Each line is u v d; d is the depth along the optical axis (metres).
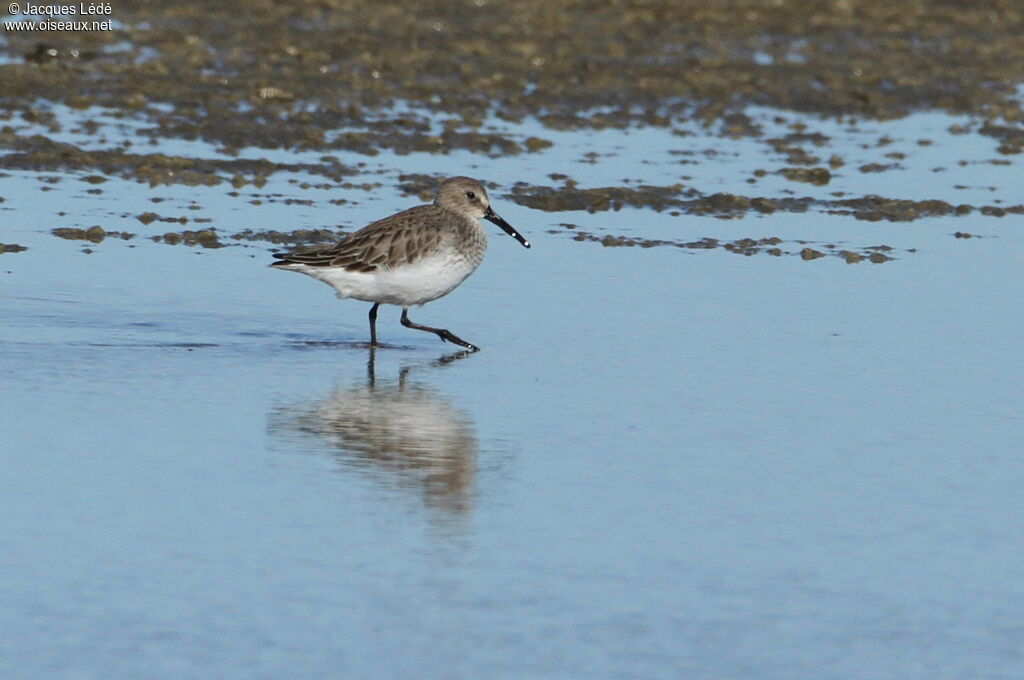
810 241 21.27
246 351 16.12
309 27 33.25
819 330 17.14
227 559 10.55
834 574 10.57
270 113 26.95
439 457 12.85
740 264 19.97
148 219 20.98
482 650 9.32
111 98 27.42
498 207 22.38
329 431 13.49
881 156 26.50
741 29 35.09
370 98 28.36
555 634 9.55
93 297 17.58
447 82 29.78
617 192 23.27
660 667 9.16
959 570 10.70
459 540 11.02
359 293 16.53
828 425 13.92
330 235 20.52
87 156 23.83
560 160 25.27
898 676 9.16
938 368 15.81
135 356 15.66
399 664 9.12
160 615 9.66
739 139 27.38
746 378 15.38
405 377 15.37
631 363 15.87
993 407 14.55
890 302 18.38
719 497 12.02
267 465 12.51
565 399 14.63
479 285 18.89
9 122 25.56
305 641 9.37
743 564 10.70
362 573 10.38
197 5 34.56
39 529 10.94
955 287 19.09
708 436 13.56
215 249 19.84
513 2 36.25
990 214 23.05
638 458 12.94
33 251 19.25
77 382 14.64
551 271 19.50
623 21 35.19
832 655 9.38
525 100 28.92
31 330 16.28
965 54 34.03
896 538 11.25
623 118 28.34
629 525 11.39
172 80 28.67
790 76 31.67
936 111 29.97
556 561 10.69
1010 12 37.44
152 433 13.23
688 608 9.98
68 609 9.70
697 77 31.06
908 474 12.67
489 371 15.59
